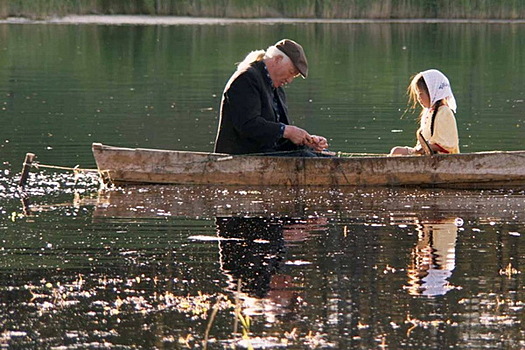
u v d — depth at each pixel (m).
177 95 38.25
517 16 75.69
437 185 21.70
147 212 19.11
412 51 56.28
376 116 33.00
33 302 13.63
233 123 21.88
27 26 67.62
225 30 65.62
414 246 16.52
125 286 14.37
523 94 39.31
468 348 12.06
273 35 62.72
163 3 75.75
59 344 12.20
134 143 27.33
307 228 17.81
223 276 14.82
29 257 15.82
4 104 35.28
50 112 33.44
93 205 19.73
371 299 13.81
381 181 21.78
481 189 21.73
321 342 12.25
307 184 21.73
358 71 47.06
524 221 18.42
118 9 76.12
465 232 17.52
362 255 15.96
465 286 14.35
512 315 13.16
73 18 72.69
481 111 34.34
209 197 20.59
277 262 15.59
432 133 22.23
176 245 16.59
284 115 22.67
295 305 13.53
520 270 15.09
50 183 22.08
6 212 19.08
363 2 74.56
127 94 38.44
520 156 21.64
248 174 21.72
